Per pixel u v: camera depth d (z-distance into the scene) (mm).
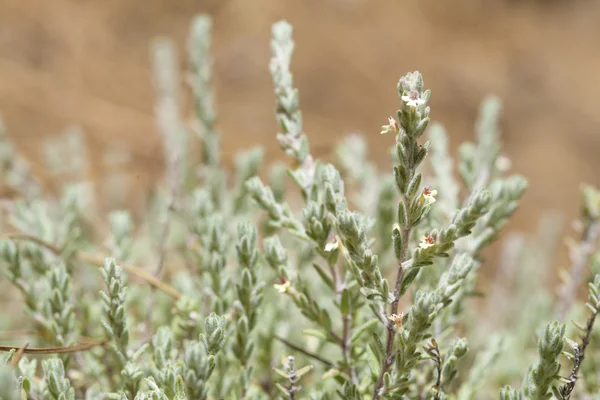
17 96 1632
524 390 474
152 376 484
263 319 537
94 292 598
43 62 1798
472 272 523
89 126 1604
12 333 531
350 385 477
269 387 533
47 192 846
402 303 593
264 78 1887
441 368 484
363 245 455
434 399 472
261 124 1769
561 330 460
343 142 610
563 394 468
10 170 646
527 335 614
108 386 520
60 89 1720
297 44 2031
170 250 643
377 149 1792
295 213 863
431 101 1981
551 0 2359
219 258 514
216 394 499
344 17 2131
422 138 683
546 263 812
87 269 596
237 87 1865
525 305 745
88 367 518
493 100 576
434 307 461
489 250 1229
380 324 507
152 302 545
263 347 530
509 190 525
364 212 592
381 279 456
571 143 1918
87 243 605
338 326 561
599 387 518
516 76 2088
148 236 704
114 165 1043
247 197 600
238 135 1699
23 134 1550
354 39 2082
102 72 1829
